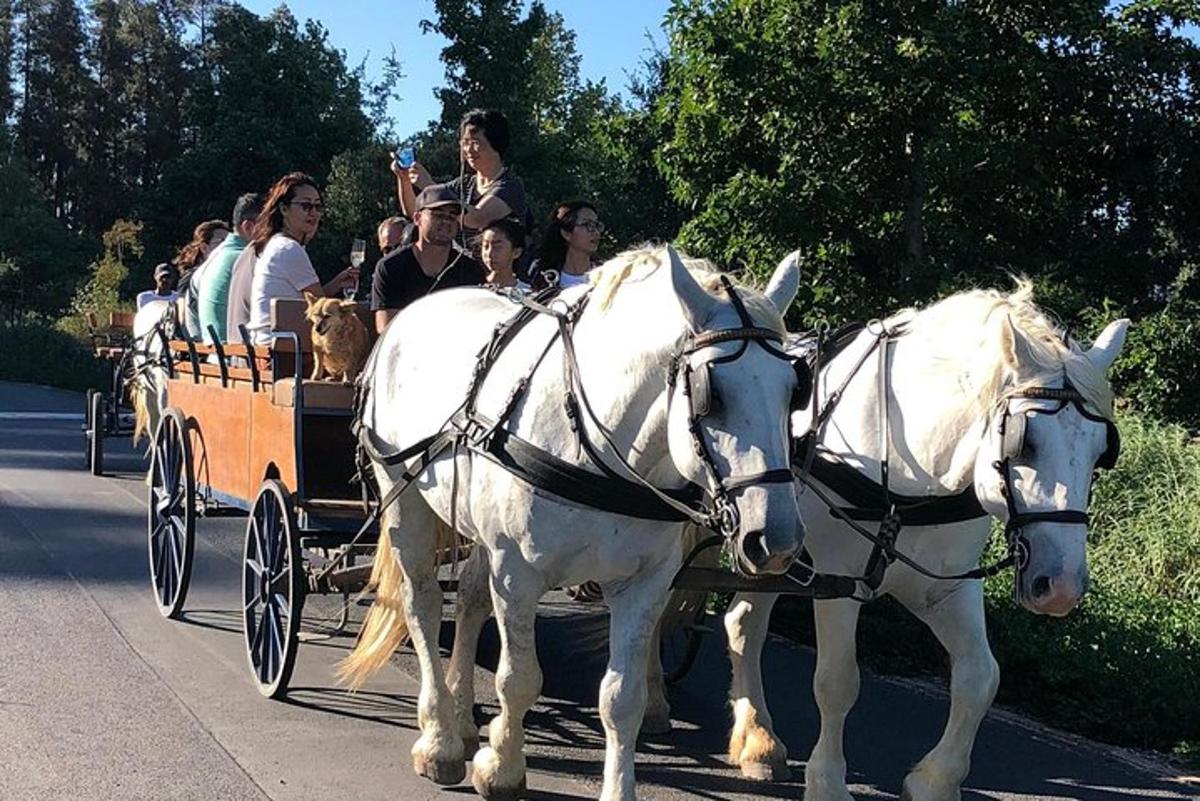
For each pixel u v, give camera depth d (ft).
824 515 15.20
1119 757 18.56
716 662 23.62
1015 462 12.89
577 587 19.10
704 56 37.93
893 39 36.37
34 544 31.81
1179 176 39.09
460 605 17.38
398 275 20.31
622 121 46.03
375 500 18.65
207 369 24.32
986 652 14.87
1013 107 38.32
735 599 17.80
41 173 225.35
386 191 77.77
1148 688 19.69
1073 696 20.62
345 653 22.85
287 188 24.94
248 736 17.88
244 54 101.30
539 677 14.43
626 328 13.07
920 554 14.96
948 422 14.21
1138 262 41.22
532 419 13.78
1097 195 41.96
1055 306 37.65
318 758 17.04
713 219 36.65
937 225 37.32
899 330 15.39
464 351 16.03
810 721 20.10
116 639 22.85
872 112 37.09
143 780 15.96
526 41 74.18
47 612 24.63
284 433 19.44
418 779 16.39
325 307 19.35
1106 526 29.12
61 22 225.56
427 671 16.70
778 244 37.32
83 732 17.69
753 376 11.50
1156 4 39.34
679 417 12.07
